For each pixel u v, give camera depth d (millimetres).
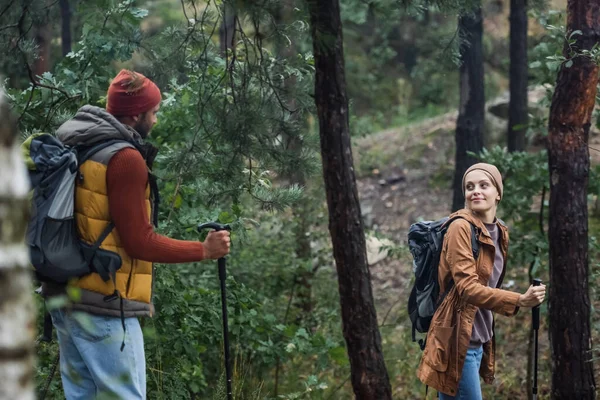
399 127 13766
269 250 7809
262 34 4387
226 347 4602
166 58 4789
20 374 1674
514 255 6797
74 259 3721
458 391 4711
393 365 7625
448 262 4621
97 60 5660
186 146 4984
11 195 1693
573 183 5402
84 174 3744
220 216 5547
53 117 5199
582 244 5441
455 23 8797
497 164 7004
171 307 5500
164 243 3812
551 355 5609
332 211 4555
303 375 7559
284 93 4703
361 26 17312
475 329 4695
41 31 7902
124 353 3850
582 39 5242
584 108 5340
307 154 4805
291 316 7914
